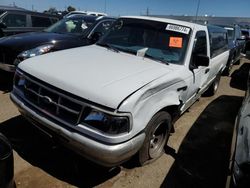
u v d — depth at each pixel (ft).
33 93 9.84
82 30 22.04
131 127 8.64
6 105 15.87
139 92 8.90
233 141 9.16
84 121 8.52
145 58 12.20
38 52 17.58
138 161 10.93
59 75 9.43
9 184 7.52
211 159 12.71
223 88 26.25
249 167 6.87
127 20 14.53
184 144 13.79
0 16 26.68
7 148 7.47
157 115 10.36
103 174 10.57
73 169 10.64
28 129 13.16
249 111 9.14
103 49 13.30
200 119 17.29
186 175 11.24
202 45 14.66
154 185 10.37
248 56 19.40
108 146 8.25
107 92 8.51
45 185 9.64
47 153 11.41
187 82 12.23
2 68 18.12
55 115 9.09
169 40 12.87
